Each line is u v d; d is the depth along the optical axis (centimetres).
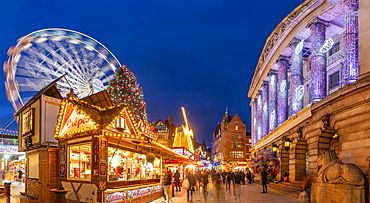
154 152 1586
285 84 3030
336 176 1055
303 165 2191
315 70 2039
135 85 2955
